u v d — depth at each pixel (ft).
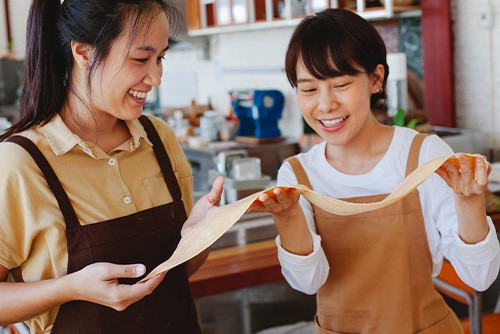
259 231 8.89
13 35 29.25
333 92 4.83
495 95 12.71
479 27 12.78
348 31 4.71
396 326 4.95
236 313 9.43
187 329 5.08
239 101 17.10
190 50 21.81
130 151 4.90
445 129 13.08
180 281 5.04
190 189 5.44
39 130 4.61
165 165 5.12
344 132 4.91
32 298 4.29
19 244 4.47
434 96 13.62
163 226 4.89
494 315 7.98
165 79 23.63
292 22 15.08
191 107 20.17
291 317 9.69
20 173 4.38
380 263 4.96
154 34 4.36
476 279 4.69
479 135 12.53
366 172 5.15
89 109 4.65
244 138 16.80
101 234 4.57
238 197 9.53
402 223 4.91
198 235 4.04
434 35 13.35
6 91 26.14
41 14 4.51
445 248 4.92
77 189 4.58
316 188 5.26
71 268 4.50
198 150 16.31
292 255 4.74
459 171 4.25
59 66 4.62
